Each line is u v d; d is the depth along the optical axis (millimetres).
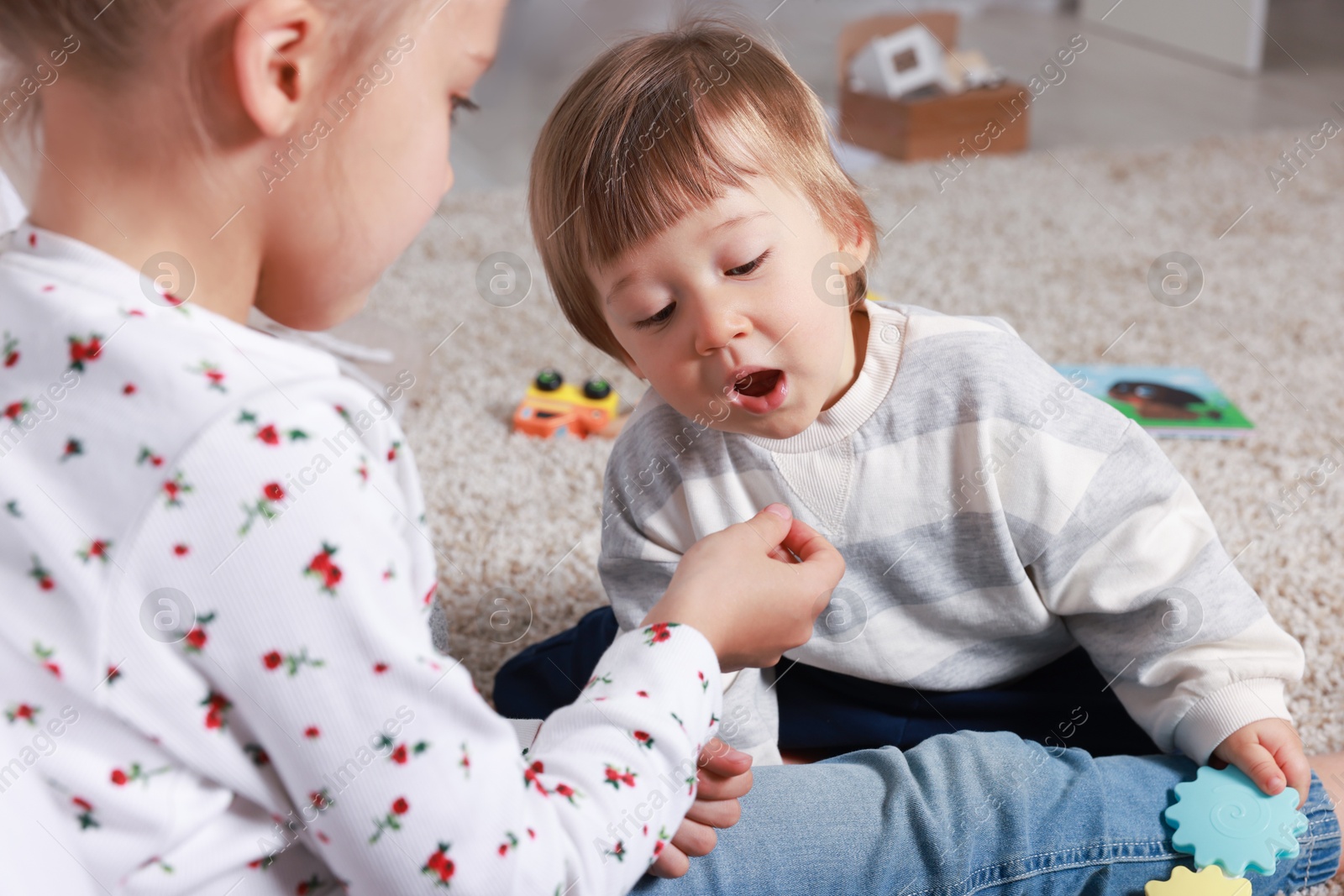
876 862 973
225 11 791
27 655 792
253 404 790
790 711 1123
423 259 1977
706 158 984
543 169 1031
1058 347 1642
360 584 797
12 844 801
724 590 919
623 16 2695
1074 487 1042
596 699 876
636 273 991
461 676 825
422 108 837
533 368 1657
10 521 791
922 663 1101
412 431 1520
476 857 819
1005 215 2125
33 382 798
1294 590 1270
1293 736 1030
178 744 801
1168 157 2389
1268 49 3160
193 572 787
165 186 812
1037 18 3666
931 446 1052
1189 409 1495
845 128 2615
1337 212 2084
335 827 813
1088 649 1090
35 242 821
